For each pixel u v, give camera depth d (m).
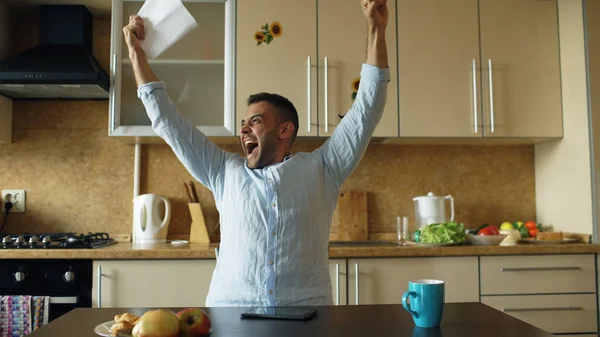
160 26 1.46
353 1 2.78
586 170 2.71
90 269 2.31
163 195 3.00
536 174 3.16
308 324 1.02
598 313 2.53
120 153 2.99
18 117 2.96
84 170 2.97
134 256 2.32
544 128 2.84
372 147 3.10
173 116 1.48
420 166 3.11
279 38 2.74
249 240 1.39
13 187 2.94
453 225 2.63
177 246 2.57
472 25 2.83
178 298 2.34
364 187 3.08
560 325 2.50
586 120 2.70
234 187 1.46
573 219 2.81
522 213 3.15
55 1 2.81
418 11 2.81
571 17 2.79
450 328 0.99
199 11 2.77
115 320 1.00
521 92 2.84
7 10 2.88
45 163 2.96
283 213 1.40
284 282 1.37
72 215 2.95
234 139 2.81
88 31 2.93
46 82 2.57
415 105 2.77
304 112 2.72
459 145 3.14
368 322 1.04
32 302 2.23
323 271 1.43
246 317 1.07
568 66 2.82
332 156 1.48
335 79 2.74
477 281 2.48
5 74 2.54
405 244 2.74
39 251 2.28
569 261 2.54
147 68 1.48
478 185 3.13
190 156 1.50
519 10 2.87
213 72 2.76
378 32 1.41
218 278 1.42
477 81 2.81
